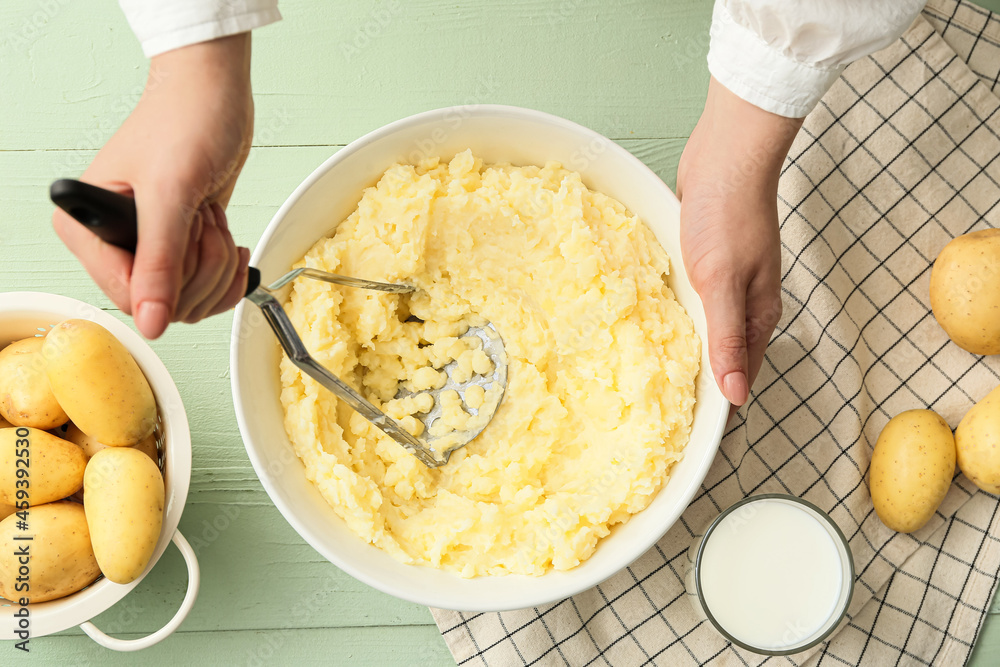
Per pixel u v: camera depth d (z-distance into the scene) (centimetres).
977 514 72
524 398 69
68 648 71
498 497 68
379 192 67
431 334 69
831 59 59
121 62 74
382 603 71
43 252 73
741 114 62
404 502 67
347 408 68
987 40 74
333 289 66
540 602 63
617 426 67
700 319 67
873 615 71
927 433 70
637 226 67
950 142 74
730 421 72
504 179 67
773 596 69
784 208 73
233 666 71
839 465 72
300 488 64
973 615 71
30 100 73
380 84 74
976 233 72
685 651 70
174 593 71
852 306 74
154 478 65
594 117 74
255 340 64
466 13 74
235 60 56
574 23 74
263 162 73
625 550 64
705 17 74
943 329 74
